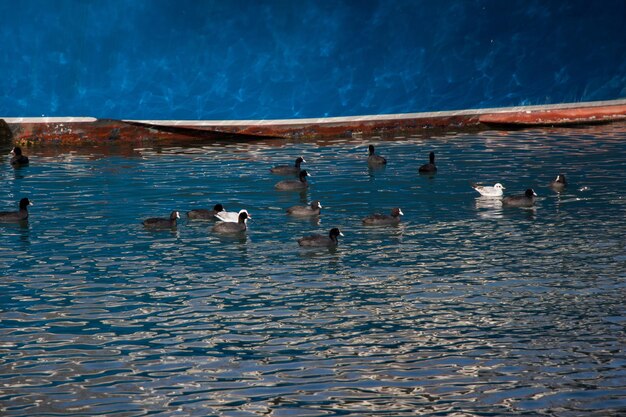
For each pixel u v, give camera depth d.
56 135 38.50
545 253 20.98
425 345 15.76
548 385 14.19
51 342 16.09
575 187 27.91
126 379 14.56
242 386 14.27
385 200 26.70
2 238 22.94
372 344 15.84
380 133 40.22
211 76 38.50
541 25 41.09
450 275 19.50
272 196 27.39
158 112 38.62
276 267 20.27
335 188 28.44
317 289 18.73
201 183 29.31
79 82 38.09
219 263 20.62
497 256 20.84
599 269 19.70
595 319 16.78
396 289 18.66
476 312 17.28
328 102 39.56
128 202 26.73
